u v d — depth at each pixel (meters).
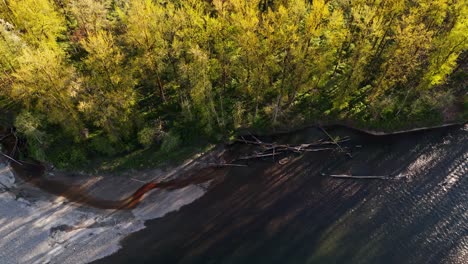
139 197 48.16
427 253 41.97
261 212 46.50
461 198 46.50
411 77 52.00
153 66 50.12
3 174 50.41
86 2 53.00
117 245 44.06
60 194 48.53
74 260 42.88
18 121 49.25
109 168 50.50
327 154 52.31
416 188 47.94
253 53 46.41
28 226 45.50
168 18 49.47
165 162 51.19
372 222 44.97
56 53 48.16
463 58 57.84
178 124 54.28
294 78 50.41
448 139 53.16
